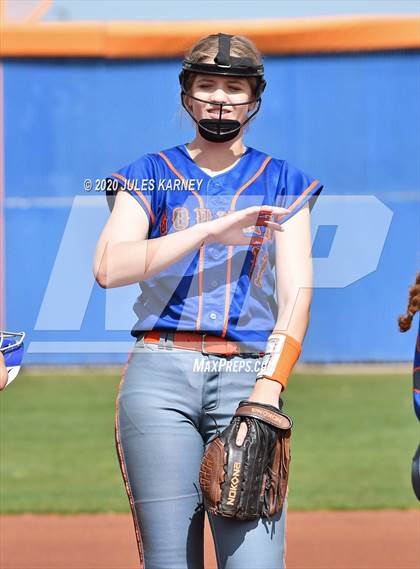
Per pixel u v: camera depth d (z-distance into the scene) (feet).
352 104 63.77
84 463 100.68
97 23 61.16
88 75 58.54
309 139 63.26
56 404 134.62
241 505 29.71
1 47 63.72
